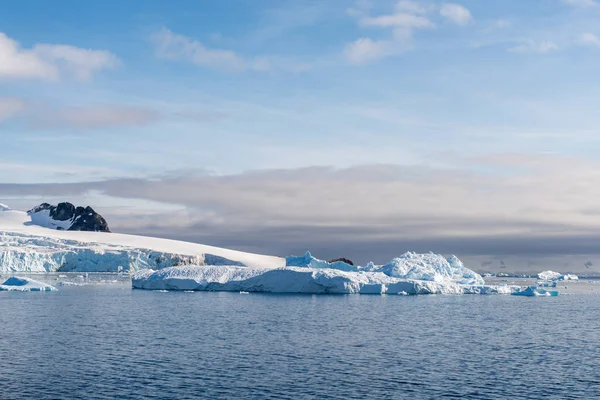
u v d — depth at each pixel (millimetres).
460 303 122375
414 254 154000
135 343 66125
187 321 86688
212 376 50031
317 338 70938
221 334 73562
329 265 153625
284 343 67000
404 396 44719
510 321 92250
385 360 57750
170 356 58406
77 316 92750
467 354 61719
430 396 44875
